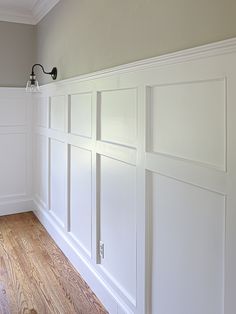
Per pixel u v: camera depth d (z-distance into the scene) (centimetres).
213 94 129
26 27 389
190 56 137
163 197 161
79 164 262
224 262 126
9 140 396
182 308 151
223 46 121
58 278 254
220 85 126
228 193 122
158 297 168
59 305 219
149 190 171
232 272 121
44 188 364
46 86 339
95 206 232
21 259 285
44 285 243
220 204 128
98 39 225
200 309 140
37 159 391
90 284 241
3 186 400
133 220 187
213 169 129
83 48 251
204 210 136
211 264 133
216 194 129
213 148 130
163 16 157
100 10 221
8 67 385
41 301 223
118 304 202
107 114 214
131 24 184
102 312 212
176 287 154
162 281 164
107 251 220
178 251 152
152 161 166
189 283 146
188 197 145
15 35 384
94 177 232
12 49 385
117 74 196
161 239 164
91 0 234
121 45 196
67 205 289
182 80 143
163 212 162
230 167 121
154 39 164
